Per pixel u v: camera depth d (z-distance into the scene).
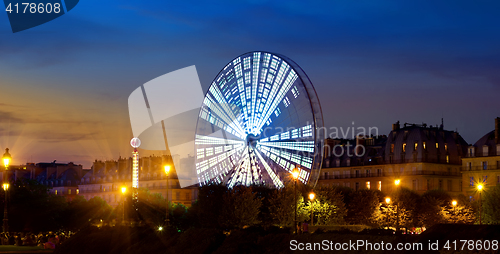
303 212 73.94
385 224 85.25
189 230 56.09
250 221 70.88
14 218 97.25
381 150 143.38
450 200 97.56
